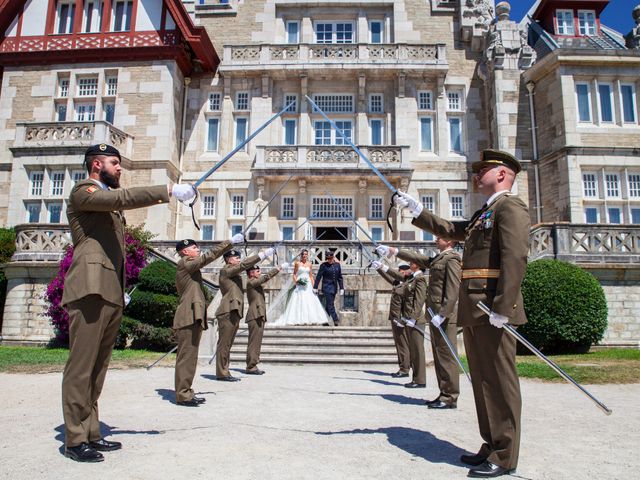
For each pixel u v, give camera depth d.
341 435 4.55
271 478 3.31
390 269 9.41
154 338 12.52
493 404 3.55
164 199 4.04
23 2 22.25
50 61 21.52
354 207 20.89
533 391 7.32
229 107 22.03
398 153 20.55
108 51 21.06
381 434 4.61
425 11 22.98
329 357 11.59
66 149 19.19
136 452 3.91
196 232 21.38
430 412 5.79
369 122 22.16
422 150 21.91
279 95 22.31
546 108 19.95
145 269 13.13
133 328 12.69
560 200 18.98
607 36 22.20
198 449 4.01
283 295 15.49
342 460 3.75
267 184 21.12
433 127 22.00
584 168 19.00
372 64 21.59
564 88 19.17
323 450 4.02
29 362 9.91
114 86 21.52
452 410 5.95
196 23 23.22
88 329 3.92
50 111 21.25
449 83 22.22
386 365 11.22
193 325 6.07
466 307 3.74
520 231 3.52
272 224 20.88
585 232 14.76
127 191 3.96
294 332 13.05
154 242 16.67
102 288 3.96
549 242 14.73
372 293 15.38
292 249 16.20
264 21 23.02
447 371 6.16
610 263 14.27
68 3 22.44
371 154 20.55
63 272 13.15
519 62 20.94
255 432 4.60
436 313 6.39
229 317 8.31
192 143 21.92
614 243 14.70
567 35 22.08
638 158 18.92
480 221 3.84
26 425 4.87
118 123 20.73
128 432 4.57
